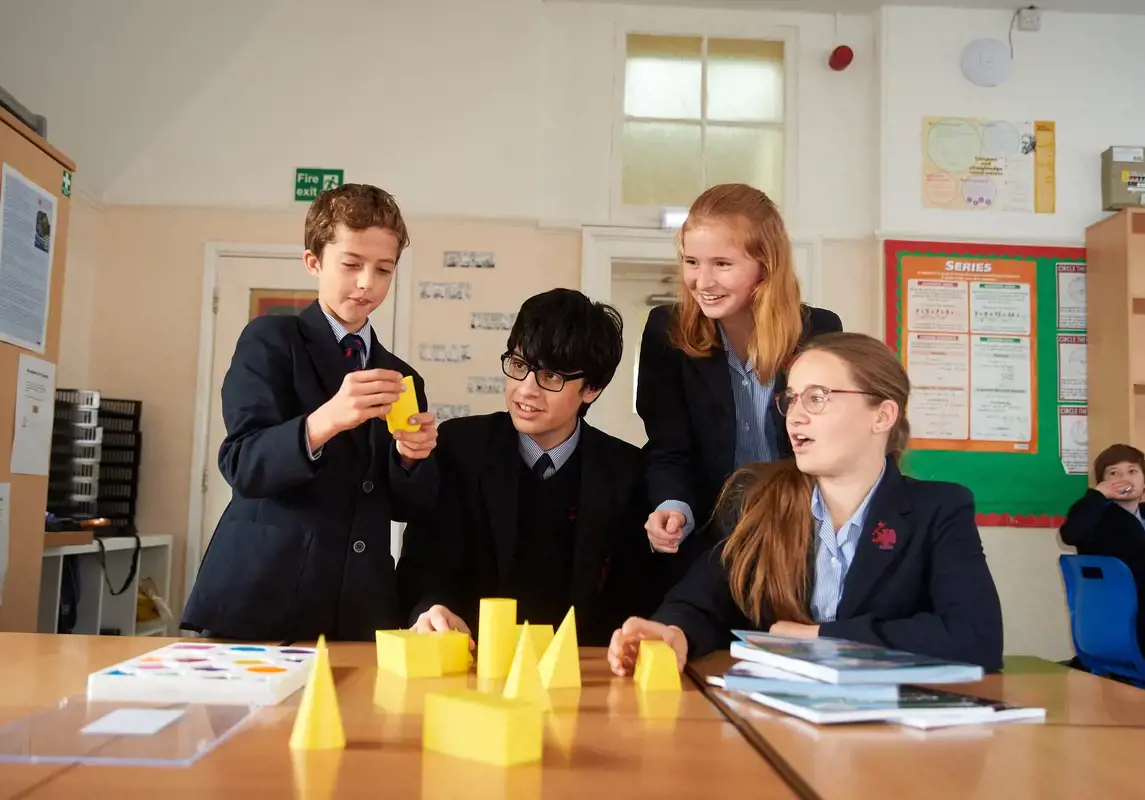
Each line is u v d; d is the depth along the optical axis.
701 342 1.65
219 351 3.90
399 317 3.91
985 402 3.96
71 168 2.36
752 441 1.65
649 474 1.63
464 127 4.02
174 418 3.86
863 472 1.27
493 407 3.88
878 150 4.05
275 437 1.30
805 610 1.29
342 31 4.04
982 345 3.98
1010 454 3.95
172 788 0.56
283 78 4.02
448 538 1.55
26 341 2.17
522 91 4.04
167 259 3.92
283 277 3.94
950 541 1.23
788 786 0.61
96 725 0.71
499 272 3.96
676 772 0.63
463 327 3.92
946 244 4.01
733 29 4.11
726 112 4.12
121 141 3.95
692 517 1.56
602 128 4.05
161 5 4.01
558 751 0.68
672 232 3.97
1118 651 2.79
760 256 1.52
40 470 2.25
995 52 4.07
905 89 4.07
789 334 1.54
